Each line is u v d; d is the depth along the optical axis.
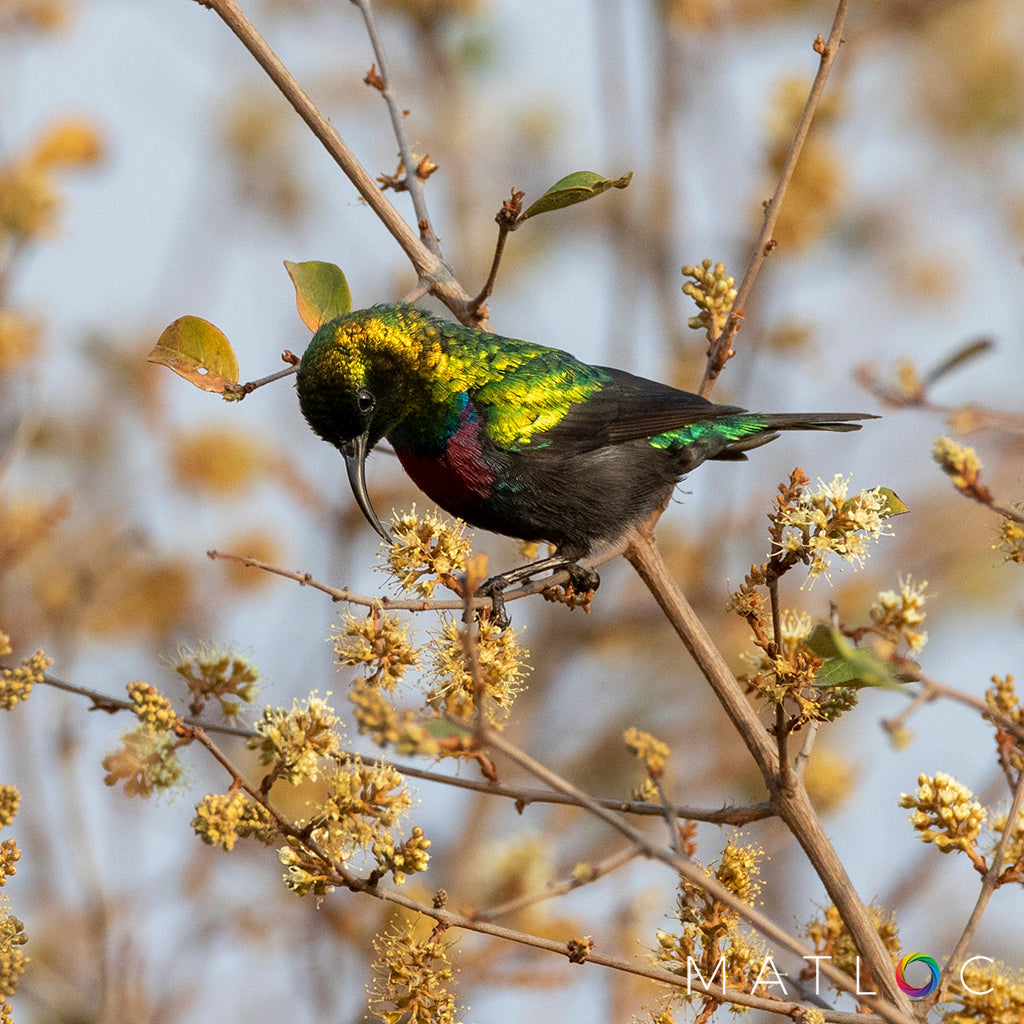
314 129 9.68
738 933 7.66
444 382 10.85
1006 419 5.98
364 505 10.77
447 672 7.81
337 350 10.66
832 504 7.68
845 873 7.71
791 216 15.73
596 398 11.22
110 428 15.38
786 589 16.20
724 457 11.98
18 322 12.63
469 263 17.41
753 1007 7.38
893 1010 6.47
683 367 16.09
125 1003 10.64
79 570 13.73
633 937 10.91
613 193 16.72
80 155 13.45
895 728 5.56
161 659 7.79
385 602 7.80
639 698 15.64
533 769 5.82
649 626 16.17
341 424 10.84
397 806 6.96
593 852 13.78
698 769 14.89
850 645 6.46
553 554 11.48
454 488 11.21
